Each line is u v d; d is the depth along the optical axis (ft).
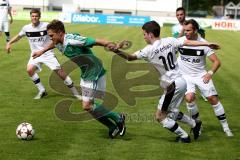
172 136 52.42
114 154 45.60
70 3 400.47
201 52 52.42
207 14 501.56
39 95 70.38
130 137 51.52
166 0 383.65
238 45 179.73
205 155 46.29
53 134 51.80
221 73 104.58
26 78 86.84
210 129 56.44
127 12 387.34
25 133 49.11
